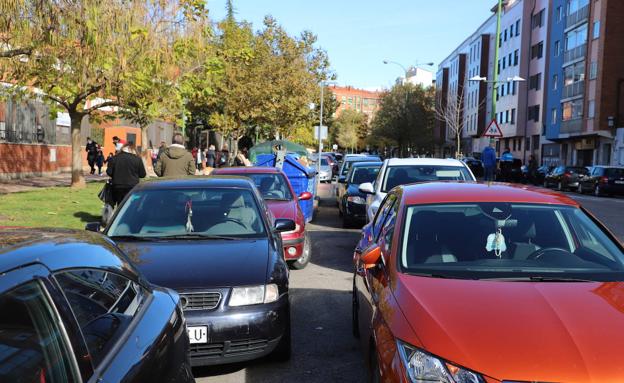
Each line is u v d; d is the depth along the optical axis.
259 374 4.73
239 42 28.41
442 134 88.19
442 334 3.02
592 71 44.19
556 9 52.00
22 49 10.49
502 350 2.86
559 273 3.83
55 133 29.88
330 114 67.19
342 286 7.86
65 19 9.80
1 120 24.05
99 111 21.39
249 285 4.64
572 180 35.06
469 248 4.12
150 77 12.95
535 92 57.94
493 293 3.44
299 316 6.41
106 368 2.23
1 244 2.28
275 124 30.86
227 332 4.47
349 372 4.77
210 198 6.21
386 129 68.38
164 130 45.06
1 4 9.16
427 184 5.16
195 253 5.16
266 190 9.77
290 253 8.59
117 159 11.09
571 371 2.72
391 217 4.93
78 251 2.58
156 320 2.86
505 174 38.12
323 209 18.62
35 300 2.04
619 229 14.45
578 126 45.91
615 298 3.40
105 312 2.48
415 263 4.00
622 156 41.09
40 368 1.94
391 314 3.43
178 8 12.80
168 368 2.74
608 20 42.06
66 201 15.02
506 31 65.25
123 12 10.59
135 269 3.16
